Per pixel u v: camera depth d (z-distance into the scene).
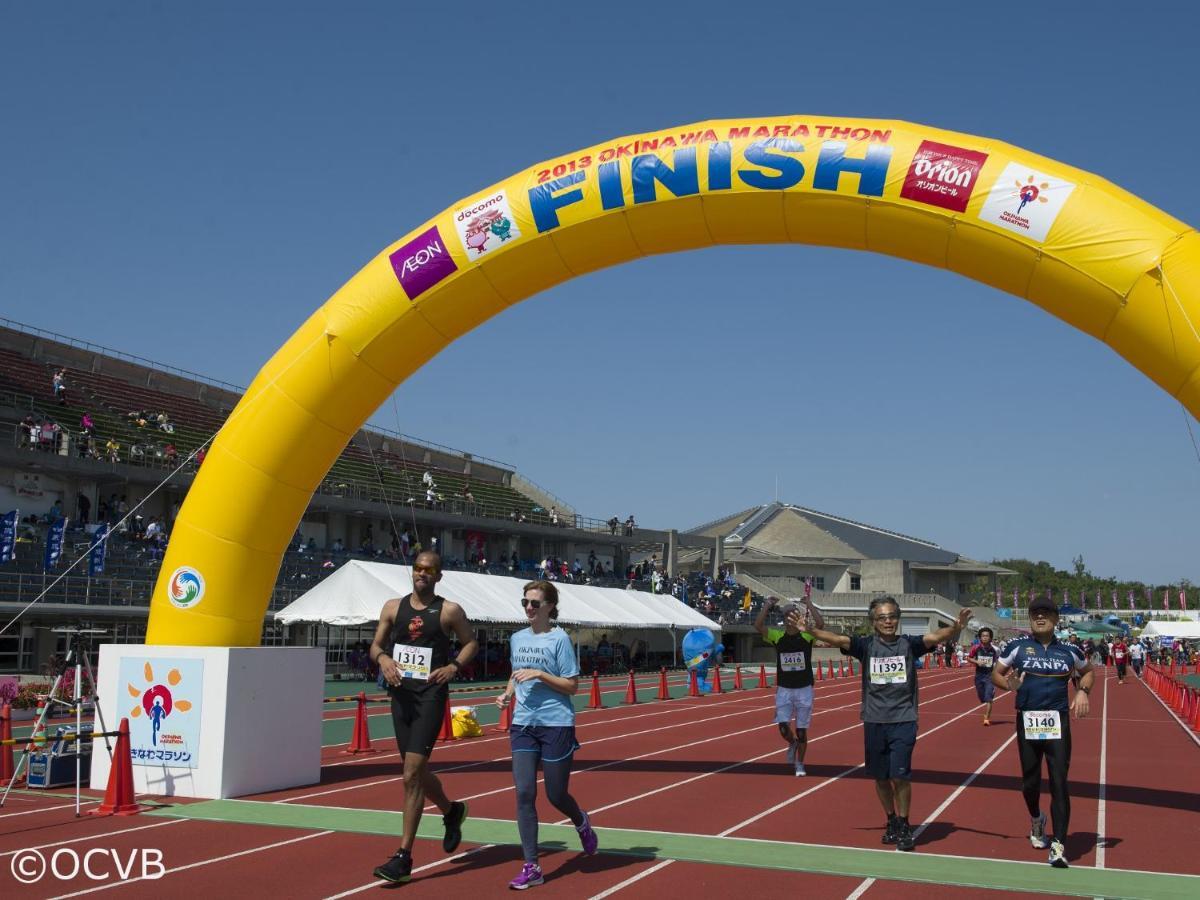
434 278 11.05
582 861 7.85
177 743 10.71
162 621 11.20
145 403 41.53
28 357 39.03
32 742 9.52
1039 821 8.32
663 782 12.18
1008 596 93.19
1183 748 16.59
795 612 9.32
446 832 7.90
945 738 18.27
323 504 41.00
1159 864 7.85
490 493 57.44
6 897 6.85
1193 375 8.80
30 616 26.77
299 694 11.45
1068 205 9.18
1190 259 8.80
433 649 7.48
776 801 10.75
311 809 9.89
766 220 10.37
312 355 11.21
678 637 56.69
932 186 9.62
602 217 10.67
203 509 11.27
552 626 7.39
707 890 7.03
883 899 6.82
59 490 33.22
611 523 61.41
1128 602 117.81
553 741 7.17
